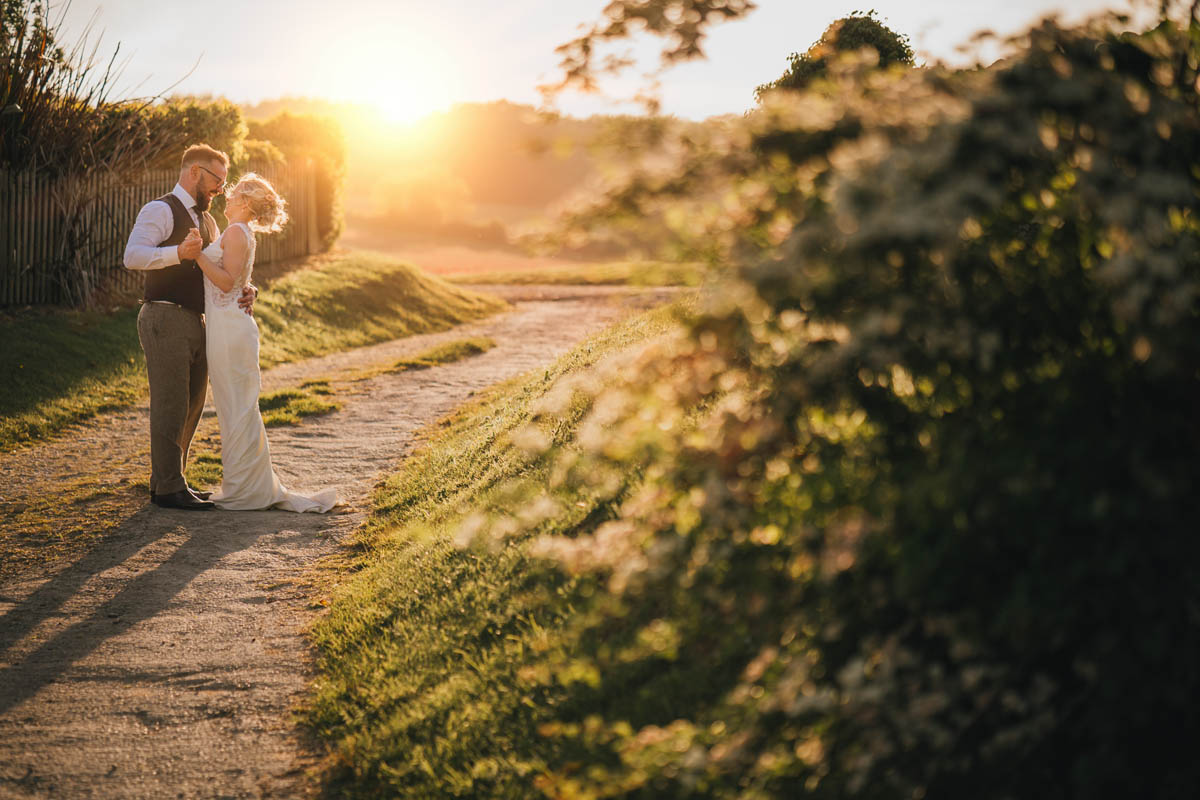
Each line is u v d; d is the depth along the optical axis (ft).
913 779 6.94
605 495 14.17
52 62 40.91
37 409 30.19
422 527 19.21
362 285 61.11
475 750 10.93
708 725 9.21
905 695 6.56
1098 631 6.48
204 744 12.08
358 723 12.29
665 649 7.58
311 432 30.40
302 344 47.55
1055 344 6.73
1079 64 6.06
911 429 7.00
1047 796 6.86
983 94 5.73
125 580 17.87
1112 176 5.55
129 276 46.11
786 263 5.52
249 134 71.87
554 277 93.86
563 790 7.54
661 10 7.05
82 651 14.87
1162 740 6.50
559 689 11.16
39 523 20.95
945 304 6.38
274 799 10.84
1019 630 6.25
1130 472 6.13
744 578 6.84
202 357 22.22
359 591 16.71
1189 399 6.33
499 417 26.73
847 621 7.03
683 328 6.50
